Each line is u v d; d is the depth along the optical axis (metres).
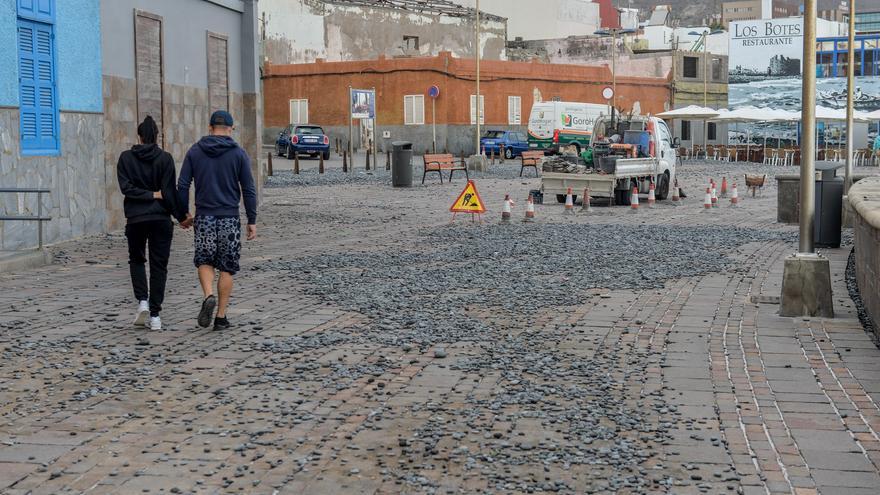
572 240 18.28
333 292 12.23
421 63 63.75
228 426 6.65
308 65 65.75
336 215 23.45
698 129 81.50
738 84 87.50
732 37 87.81
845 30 100.94
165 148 20.44
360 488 5.50
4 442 6.23
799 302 10.75
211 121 9.98
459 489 5.50
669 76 79.50
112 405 7.13
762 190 35.00
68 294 11.75
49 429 6.54
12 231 15.22
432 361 8.63
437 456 6.05
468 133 64.44
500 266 14.73
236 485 5.52
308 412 7.01
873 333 9.90
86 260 14.70
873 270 10.09
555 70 69.50
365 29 70.62
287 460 5.96
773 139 81.56
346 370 8.23
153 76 19.89
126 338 9.39
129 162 9.74
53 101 16.41
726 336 9.77
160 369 8.22
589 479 5.69
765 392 7.62
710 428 6.68
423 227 20.83
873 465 5.91
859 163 57.16
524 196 30.52
